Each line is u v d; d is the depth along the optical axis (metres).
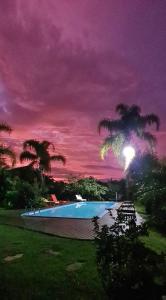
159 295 4.31
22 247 8.05
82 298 4.88
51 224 12.49
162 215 9.85
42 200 22.45
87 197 29.23
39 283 5.47
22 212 17.61
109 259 4.71
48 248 7.91
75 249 7.72
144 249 4.66
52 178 29.70
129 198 22.02
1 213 17.03
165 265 4.51
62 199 28.88
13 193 20.83
